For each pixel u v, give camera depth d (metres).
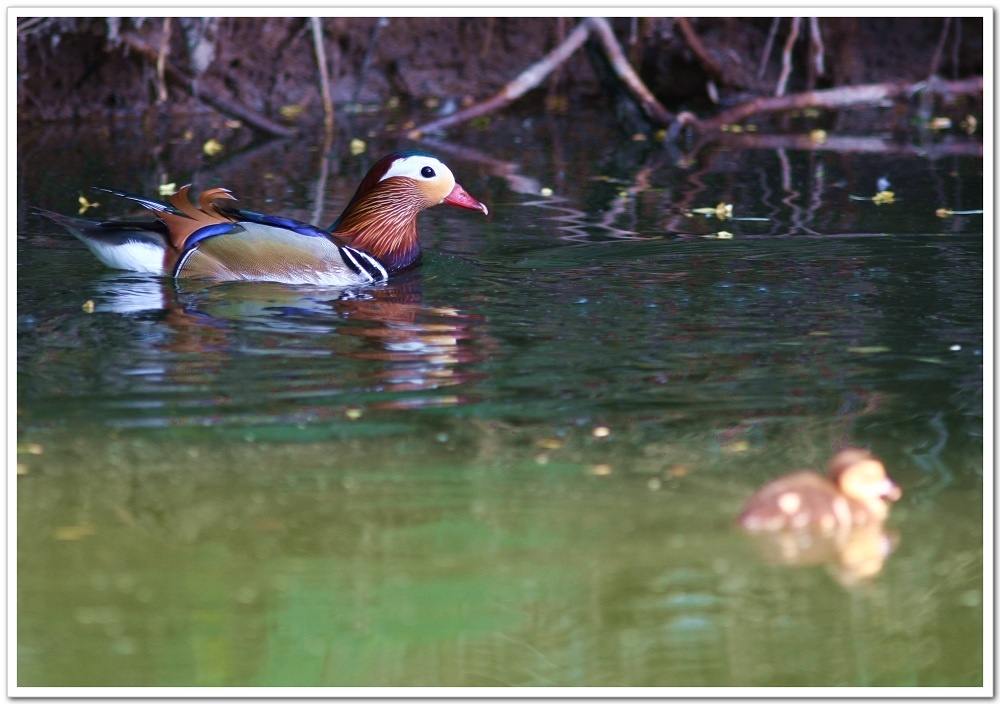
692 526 8.97
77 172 22.12
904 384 11.73
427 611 7.96
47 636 7.64
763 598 8.18
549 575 8.32
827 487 9.18
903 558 8.70
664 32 31.00
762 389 11.60
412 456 10.05
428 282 15.44
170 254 15.31
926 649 7.69
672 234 17.64
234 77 30.58
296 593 8.10
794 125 28.16
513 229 18.12
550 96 31.34
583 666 7.45
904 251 16.55
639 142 26.03
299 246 15.27
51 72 28.64
